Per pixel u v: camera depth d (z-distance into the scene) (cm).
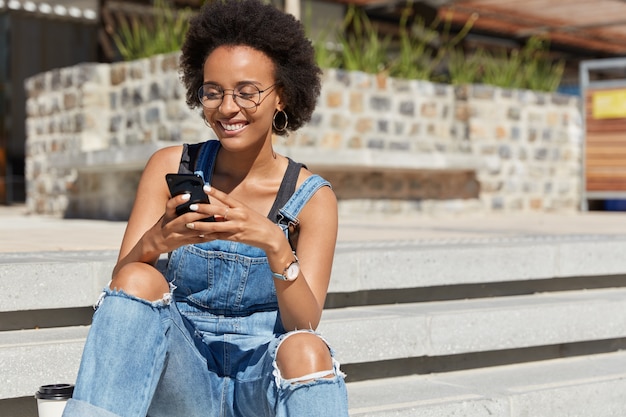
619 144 1048
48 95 899
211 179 249
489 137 960
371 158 814
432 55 1252
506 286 414
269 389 217
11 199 1218
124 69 816
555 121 1035
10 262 310
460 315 354
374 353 331
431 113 930
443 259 382
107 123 842
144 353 212
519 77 1024
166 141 755
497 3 1262
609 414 348
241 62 233
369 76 870
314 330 236
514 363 379
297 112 250
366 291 372
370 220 805
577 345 399
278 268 222
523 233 555
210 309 244
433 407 301
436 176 920
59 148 883
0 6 1106
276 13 238
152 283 216
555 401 332
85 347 211
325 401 210
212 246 237
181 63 249
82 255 363
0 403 275
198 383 228
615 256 440
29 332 305
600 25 1412
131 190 768
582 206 1076
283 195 244
